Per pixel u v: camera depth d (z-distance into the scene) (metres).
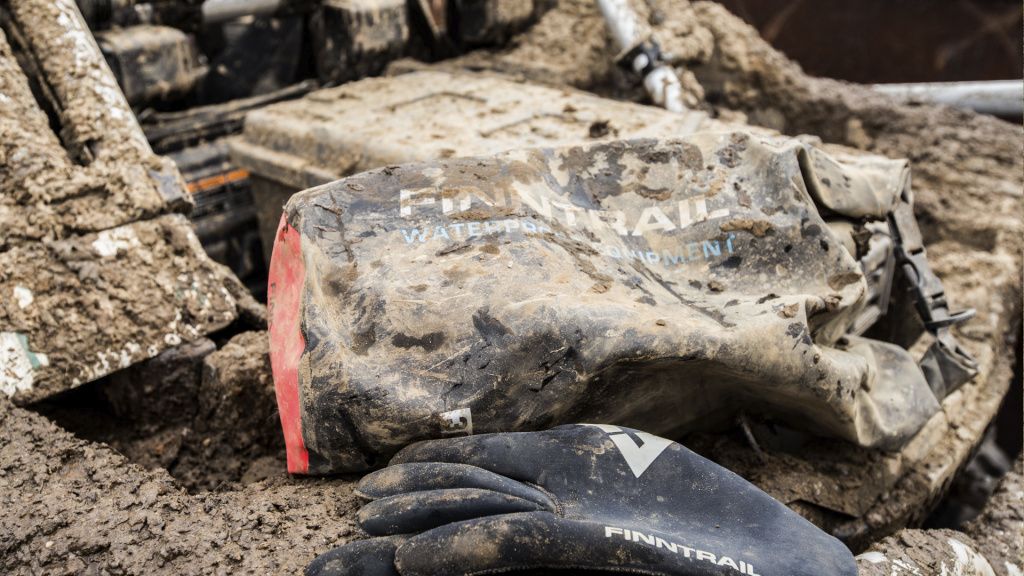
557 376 1.50
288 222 1.71
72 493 1.57
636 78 3.59
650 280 1.72
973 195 3.48
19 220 2.11
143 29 3.22
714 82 4.11
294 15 3.63
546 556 1.30
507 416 1.50
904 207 2.27
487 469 1.43
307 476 1.66
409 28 4.04
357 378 1.50
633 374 1.58
